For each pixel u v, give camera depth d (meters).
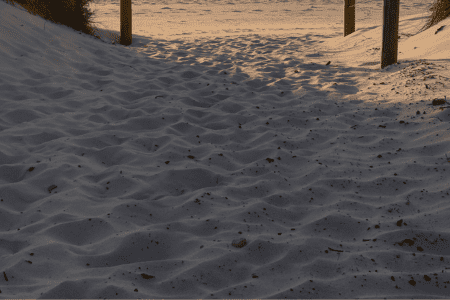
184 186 2.88
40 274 1.90
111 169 3.01
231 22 15.45
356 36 8.59
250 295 1.80
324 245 2.15
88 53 6.48
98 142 3.53
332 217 2.40
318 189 2.77
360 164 3.11
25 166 2.95
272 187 2.83
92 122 3.96
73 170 2.96
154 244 2.20
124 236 2.21
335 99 4.73
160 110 4.34
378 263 2.00
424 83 4.73
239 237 2.23
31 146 3.37
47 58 5.65
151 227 2.33
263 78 5.80
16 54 5.40
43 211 2.44
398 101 4.36
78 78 5.33
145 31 11.41
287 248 2.13
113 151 3.34
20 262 1.95
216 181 2.96
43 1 7.20
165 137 3.63
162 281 1.90
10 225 2.33
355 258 2.03
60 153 3.21
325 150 3.42
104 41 7.96
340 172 2.98
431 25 7.41
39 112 4.05
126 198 2.65
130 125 3.93
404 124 3.75
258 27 13.48
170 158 3.24
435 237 2.17
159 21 15.09
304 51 8.08
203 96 4.98
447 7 7.12
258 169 3.08
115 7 20.52
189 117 4.19
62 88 4.77
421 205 2.50
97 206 2.53
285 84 5.54
